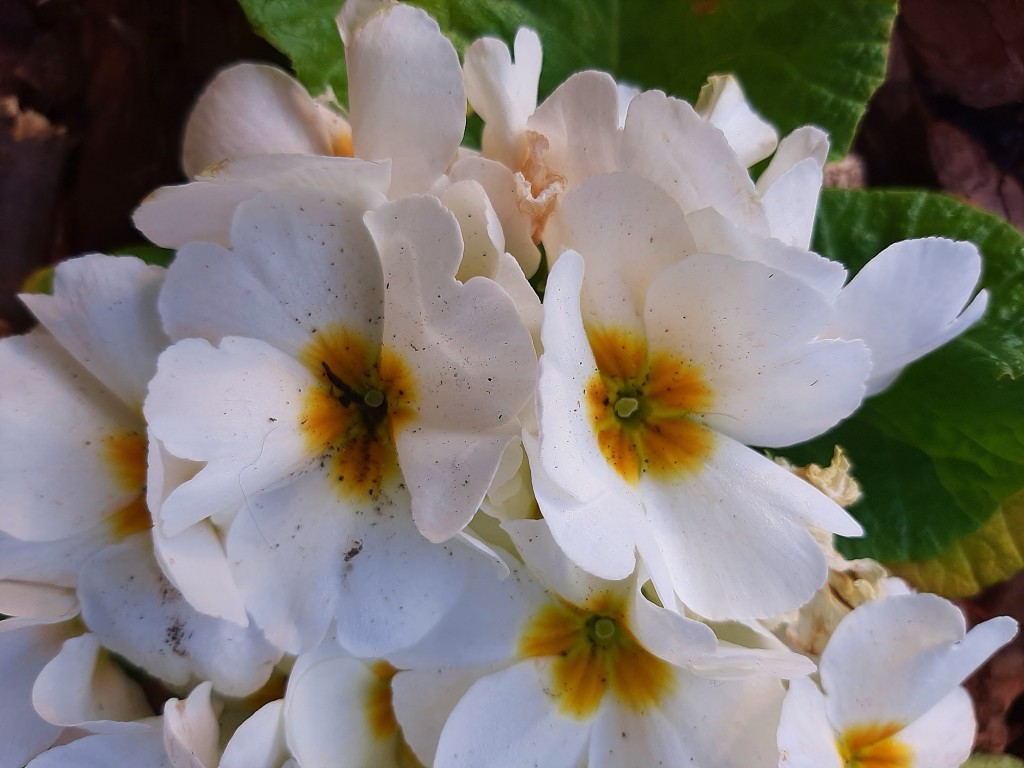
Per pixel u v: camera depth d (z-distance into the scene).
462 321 0.08
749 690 0.09
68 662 0.09
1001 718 0.19
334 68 0.13
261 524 0.08
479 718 0.09
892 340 0.10
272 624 0.08
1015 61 0.19
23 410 0.09
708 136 0.08
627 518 0.08
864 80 0.14
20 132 0.16
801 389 0.09
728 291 0.08
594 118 0.08
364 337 0.09
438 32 0.08
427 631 0.09
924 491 0.14
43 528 0.09
